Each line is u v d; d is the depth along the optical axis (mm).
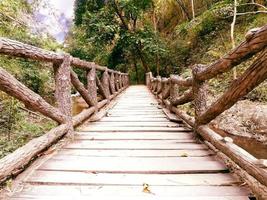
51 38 6453
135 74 20969
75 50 20312
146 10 20141
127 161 2793
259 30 1811
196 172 2508
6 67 5281
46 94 8523
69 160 2828
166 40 18625
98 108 5906
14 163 2236
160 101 7930
